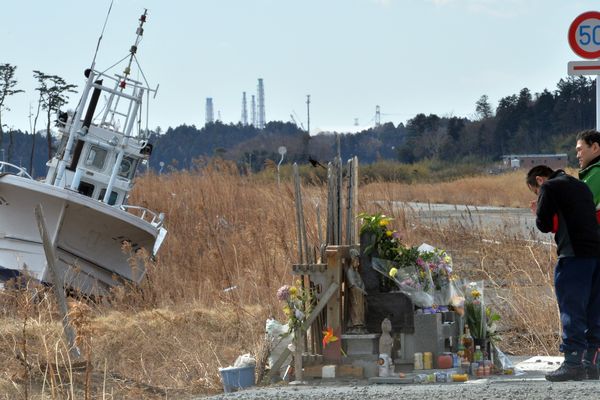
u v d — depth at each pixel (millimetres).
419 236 38250
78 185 37781
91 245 35750
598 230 17188
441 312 19297
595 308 17344
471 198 83625
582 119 197625
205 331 25609
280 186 43188
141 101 39312
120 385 20453
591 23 22141
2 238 35562
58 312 24656
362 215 19688
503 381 17688
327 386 18281
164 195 47625
